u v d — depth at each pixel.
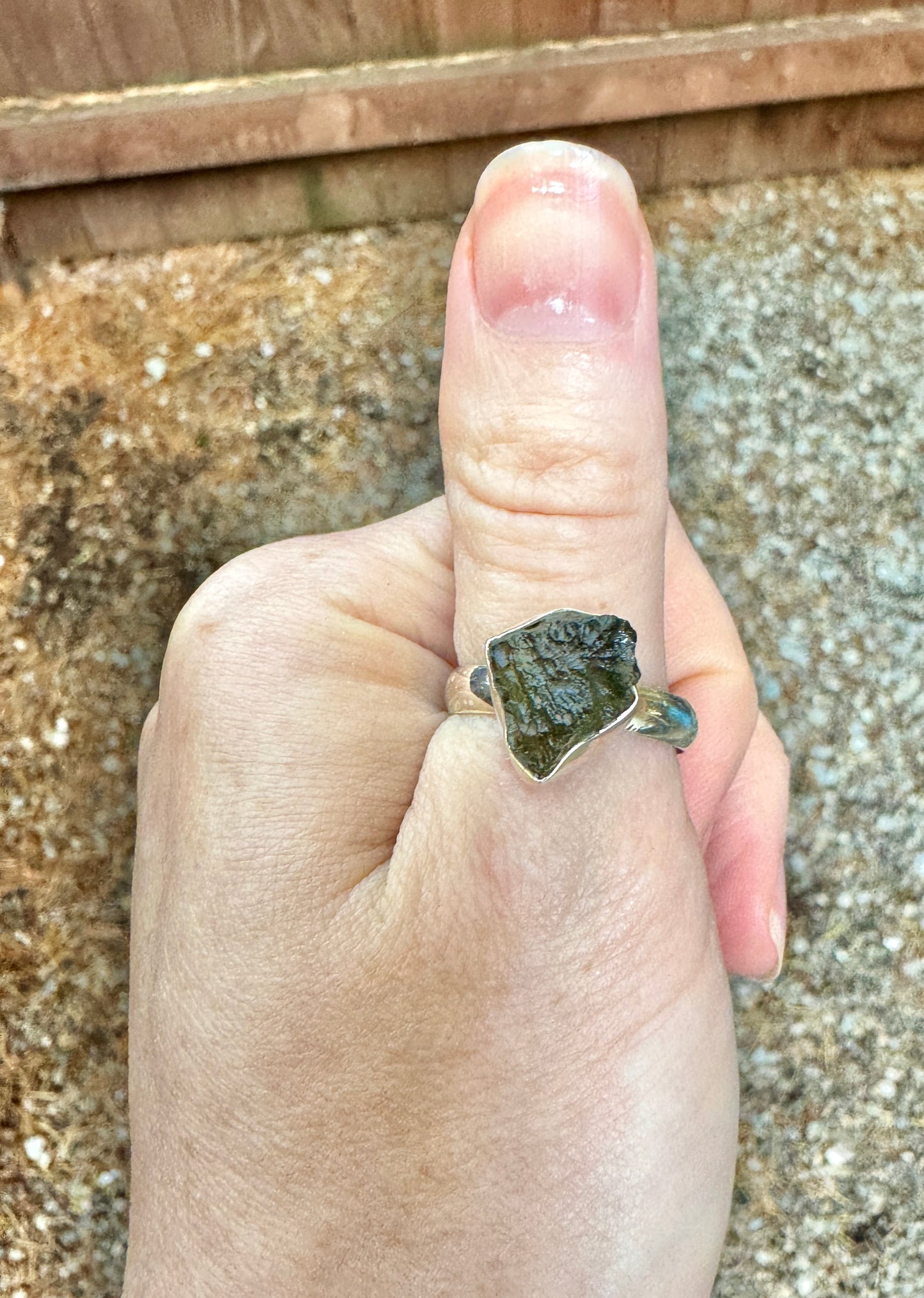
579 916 0.09
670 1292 0.10
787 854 0.18
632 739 0.09
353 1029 0.10
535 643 0.09
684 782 0.14
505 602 0.10
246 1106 0.10
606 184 0.09
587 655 0.09
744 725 0.14
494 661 0.09
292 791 0.10
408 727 0.11
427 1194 0.09
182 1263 0.10
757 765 0.15
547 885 0.09
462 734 0.09
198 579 0.18
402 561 0.12
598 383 0.09
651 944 0.09
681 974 0.10
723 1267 0.17
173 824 0.11
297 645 0.11
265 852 0.10
